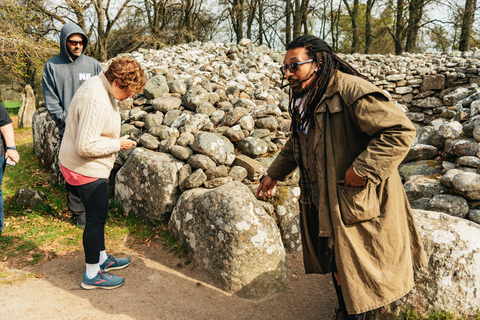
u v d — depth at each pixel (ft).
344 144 5.26
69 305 6.77
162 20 62.85
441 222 7.20
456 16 51.52
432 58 31.42
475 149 9.34
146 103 13.38
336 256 5.22
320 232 5.38
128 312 6.75
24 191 11.24
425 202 8.65
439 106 25.85
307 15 66.44
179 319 6.73
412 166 10.59
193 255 8.54
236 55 22.72
